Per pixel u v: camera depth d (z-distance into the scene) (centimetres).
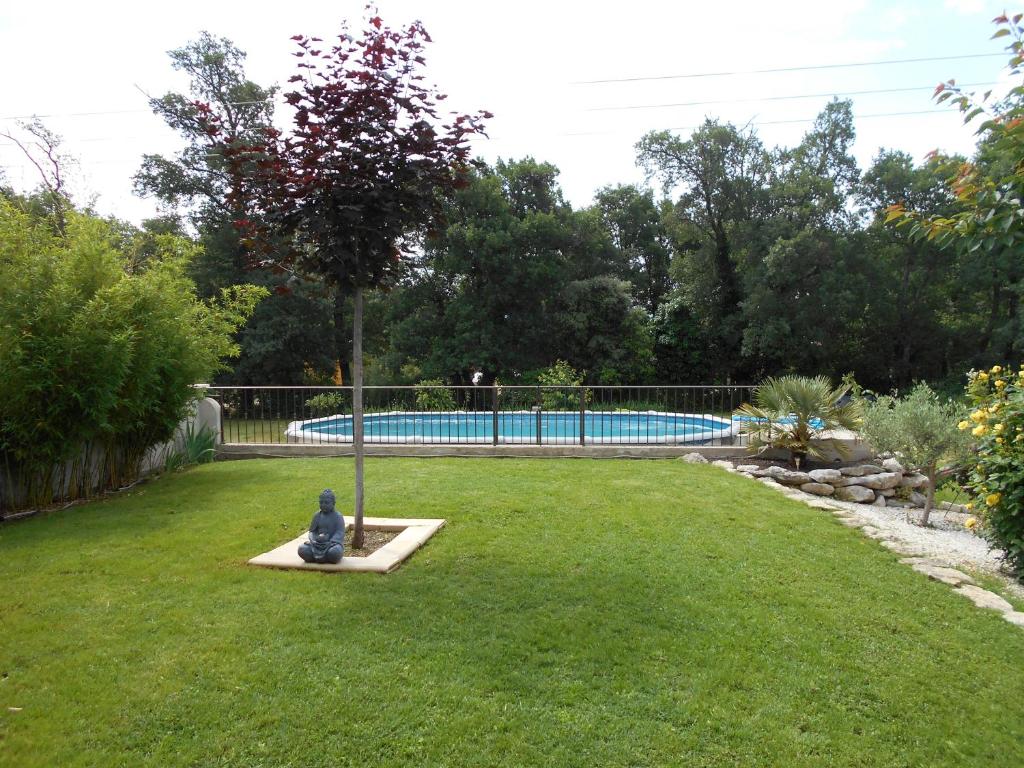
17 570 455
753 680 313
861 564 492
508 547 504
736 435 993
